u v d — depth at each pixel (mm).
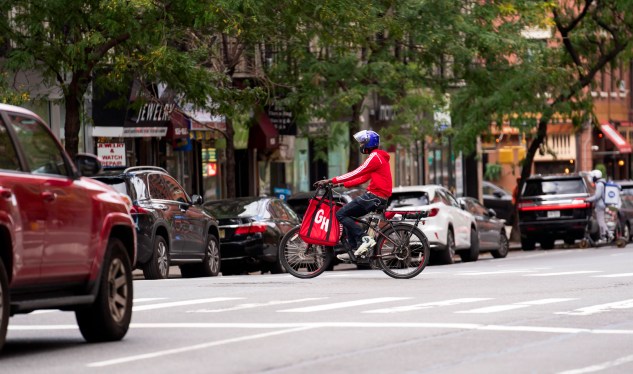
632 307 31250
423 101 76875
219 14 53250
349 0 58156
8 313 22016
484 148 135625
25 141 23656
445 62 78125
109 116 70375
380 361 21609
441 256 62125
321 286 39250
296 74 74062
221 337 25531
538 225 82000
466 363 21312
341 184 41125
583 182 82125
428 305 32000
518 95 82188
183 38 61312
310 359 21938
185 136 76438
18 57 52906
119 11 50938
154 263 48594
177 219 50812
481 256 79500
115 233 26438
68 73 66812
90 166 24953
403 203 61656
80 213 24500
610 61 89375
